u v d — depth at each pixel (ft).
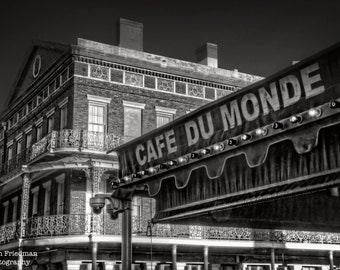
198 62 116.98
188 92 104.17
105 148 89.56
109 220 85.40
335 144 22.71
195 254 97.76
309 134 21.85
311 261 108.37
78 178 89.45
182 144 29.35
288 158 25.27
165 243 84.79
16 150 119.14
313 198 37.42
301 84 22.29
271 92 23.57
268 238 92.68
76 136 88.94
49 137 90.48
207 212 31.55
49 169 87.97
